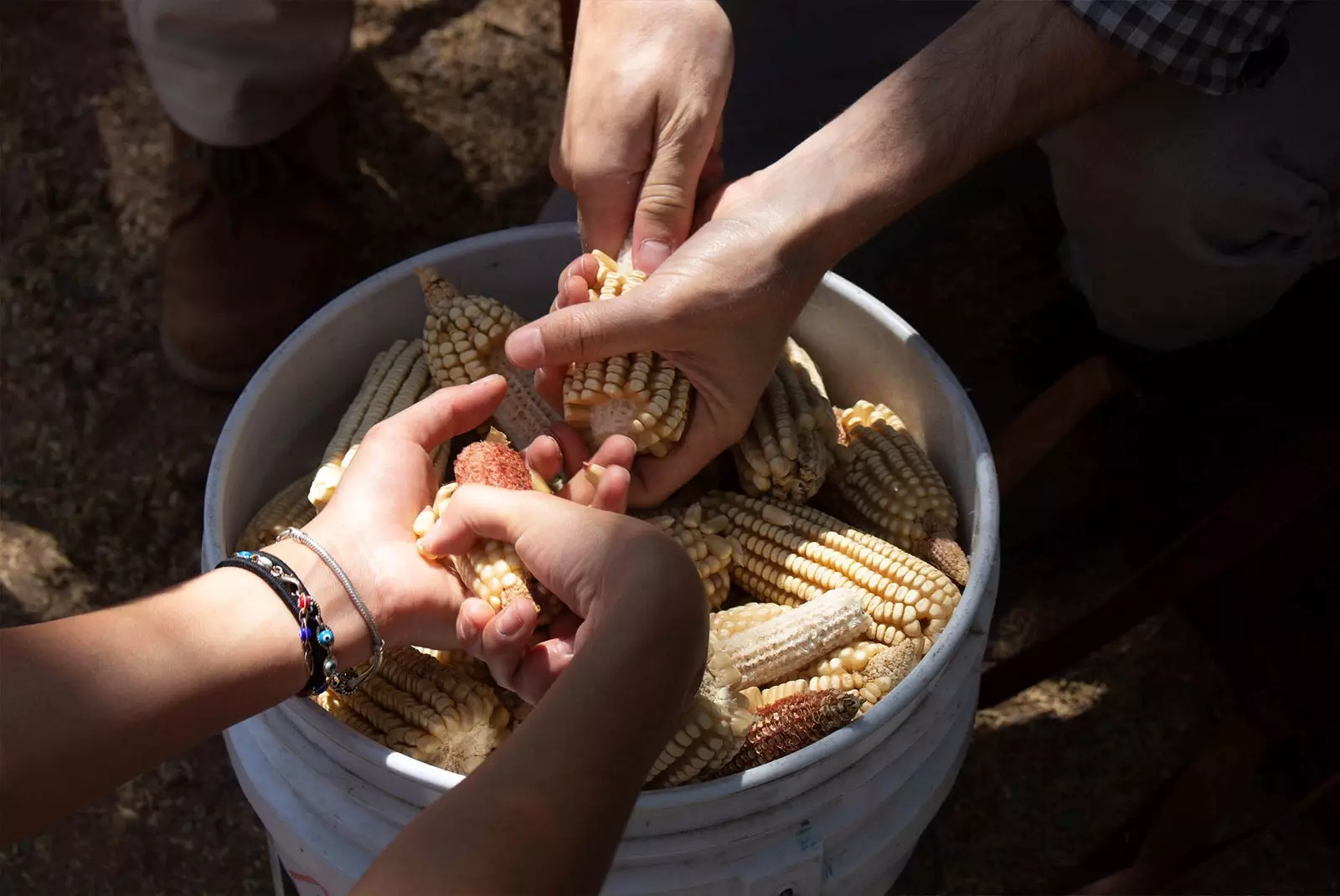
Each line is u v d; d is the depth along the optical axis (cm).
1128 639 91
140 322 103
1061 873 83
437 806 46
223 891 82
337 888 60
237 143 93
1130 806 85
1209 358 89
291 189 99
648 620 50
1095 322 97
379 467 60
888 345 70
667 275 61
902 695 56
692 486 69
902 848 63
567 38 85
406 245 106
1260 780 85
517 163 113
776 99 90
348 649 57
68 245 106
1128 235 82
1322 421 82
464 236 108
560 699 48
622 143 68
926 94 66
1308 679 81
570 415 64
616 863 56
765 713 59
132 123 113
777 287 63
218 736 87
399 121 114
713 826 56
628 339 60
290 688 56
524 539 55
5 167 110
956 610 59
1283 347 87
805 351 74
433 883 44
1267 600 82
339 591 57
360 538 58
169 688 53
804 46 88
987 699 84
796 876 58
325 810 58
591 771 47
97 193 109
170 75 90
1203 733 87
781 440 65
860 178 65
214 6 86
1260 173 75
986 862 83
